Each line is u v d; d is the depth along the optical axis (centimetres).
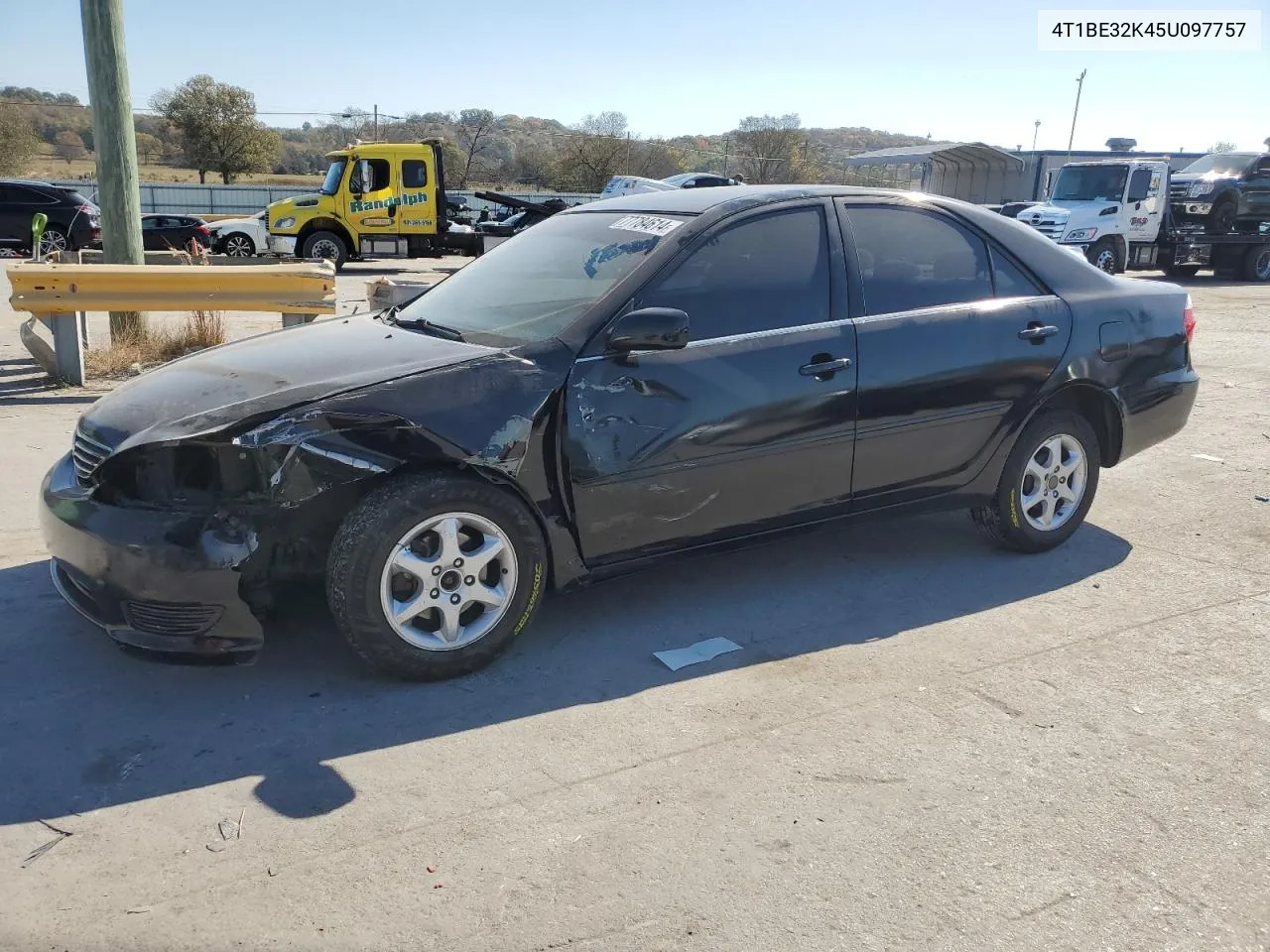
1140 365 493
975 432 452
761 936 238
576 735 325
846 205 434
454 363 351
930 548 505
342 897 248
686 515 390
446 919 241
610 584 452
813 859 266
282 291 822
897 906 249
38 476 573
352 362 362
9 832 271
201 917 240
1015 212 2433
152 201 3831
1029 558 494
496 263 461
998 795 296
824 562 484
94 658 368
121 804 284
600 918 243
